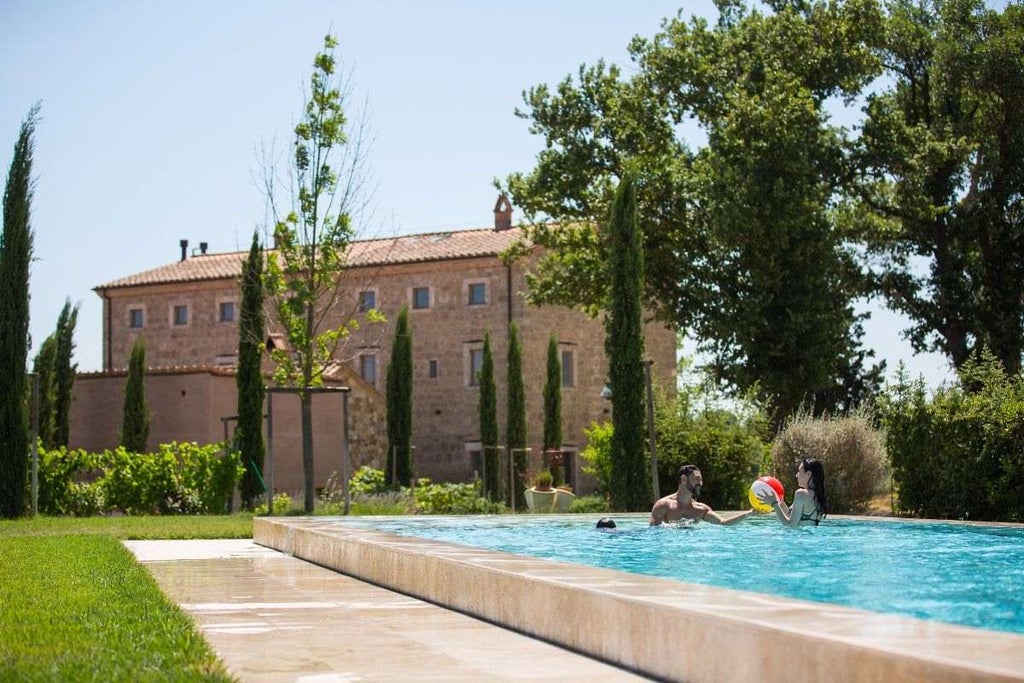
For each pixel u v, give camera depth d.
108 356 49.09
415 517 17.33
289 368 25.31
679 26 33.38
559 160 33.25
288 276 28.00
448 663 6.00
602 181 33.16
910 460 17.33
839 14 32.91
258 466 30.50
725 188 29.64
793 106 29.50
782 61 31.91
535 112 33.72
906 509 17.55
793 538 13.06
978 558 10.75
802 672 4.41
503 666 5.91
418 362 43.34
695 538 13.35
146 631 6.90
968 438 16.41
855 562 10.50
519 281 41.56
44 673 5.41
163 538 17.22
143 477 25.78
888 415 17.81
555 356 39.44
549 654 6.29
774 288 30.09
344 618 7.85
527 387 41.19
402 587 9.50
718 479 22.31
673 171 31.52
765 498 14.18
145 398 33.12
